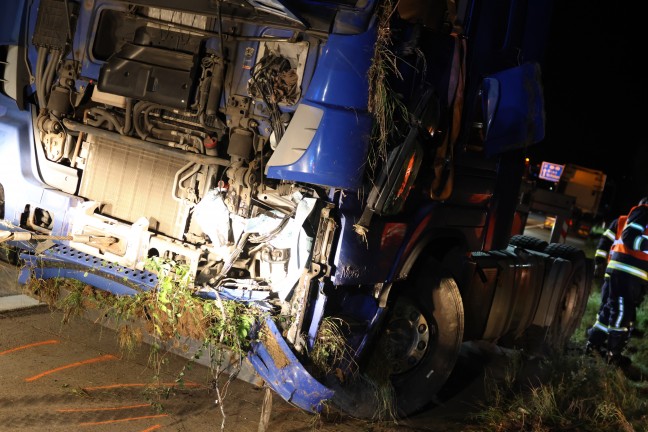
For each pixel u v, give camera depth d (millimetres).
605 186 28500
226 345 4375
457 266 5844
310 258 4430
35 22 5238
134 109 4996
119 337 5168
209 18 4812
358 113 4398
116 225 4824
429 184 5211
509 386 6543
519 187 6570
